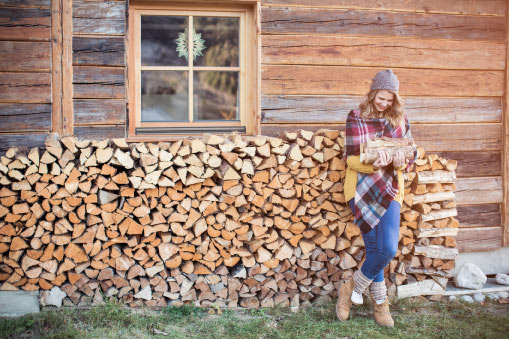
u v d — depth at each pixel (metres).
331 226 3.65
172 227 3.43
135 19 3.93
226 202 3.45
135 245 3.43
